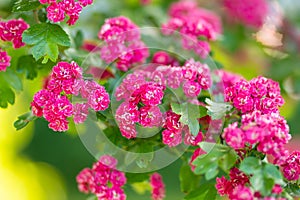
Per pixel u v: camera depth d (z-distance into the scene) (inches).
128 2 36.1
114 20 27.7
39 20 26.5
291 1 37.1
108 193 26.1
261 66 36.3
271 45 36.1
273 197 22.9
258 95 24.5
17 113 46.6
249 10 36.6
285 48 35.9
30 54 27.5
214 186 25.4
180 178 27.4
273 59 36.0
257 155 23.8
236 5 36.8
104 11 35.2
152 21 35.7
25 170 59.7
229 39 36.3
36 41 24.6
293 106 36.4
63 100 24.4
